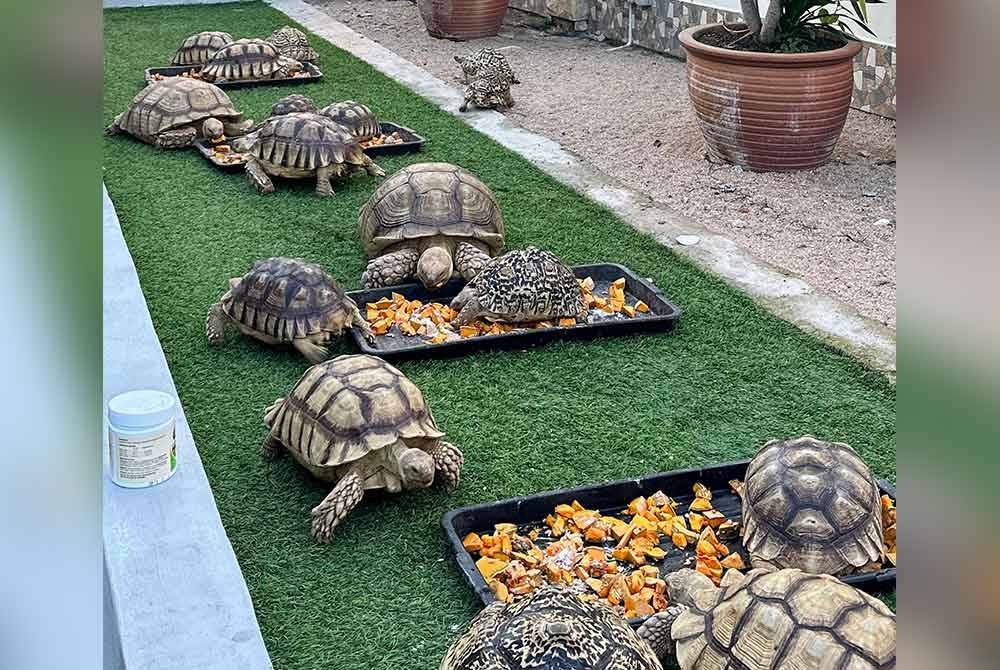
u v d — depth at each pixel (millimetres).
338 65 8023
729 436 2969
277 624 2172
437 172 4055
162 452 2490
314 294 3307
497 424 3021
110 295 3518
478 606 2223
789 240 4488
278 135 4961
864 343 3541
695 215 4805
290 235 4516
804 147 5258
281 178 5227
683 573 2217
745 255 4328
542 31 9328
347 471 2482
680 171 5414
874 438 2953
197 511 2416
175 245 4402
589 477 2748
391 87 7312
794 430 3002
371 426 2455
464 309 3566
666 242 4477
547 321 3600
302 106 5867
